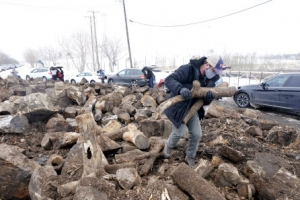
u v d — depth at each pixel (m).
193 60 2.50
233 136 3.78
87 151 2.37
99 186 1.86
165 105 2.38
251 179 2.51
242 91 8.59
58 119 4.26
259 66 18.98
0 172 2.38
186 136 3.63
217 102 9.91
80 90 6.35
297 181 2.39
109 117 5.23
